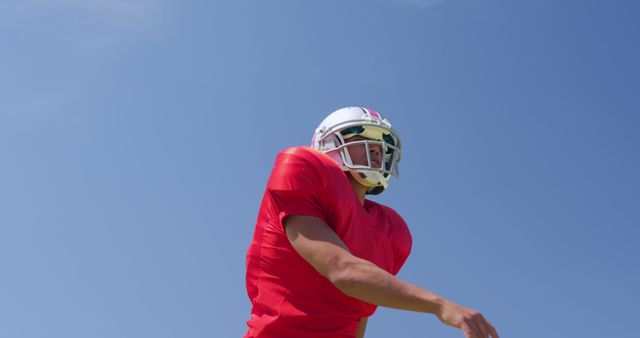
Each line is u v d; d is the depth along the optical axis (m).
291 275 4.43
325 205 4.45
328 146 4.99
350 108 5.09
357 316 4.57
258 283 4.58
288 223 4.36
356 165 4.88
